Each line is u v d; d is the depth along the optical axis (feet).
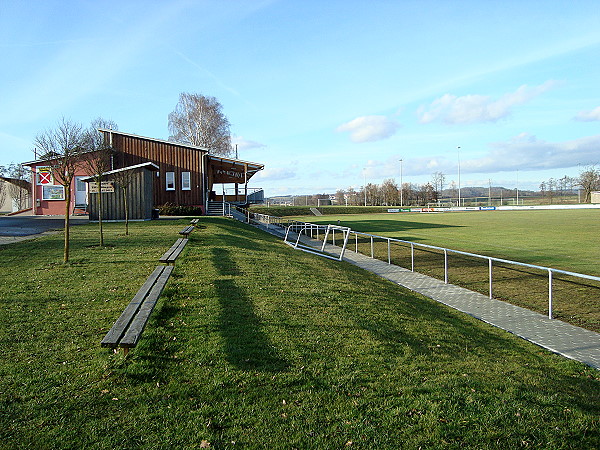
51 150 44.70
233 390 13.46
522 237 80.89
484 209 252.42
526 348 20.54
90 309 20.54
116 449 10.50
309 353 16.43
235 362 15.29
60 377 13.83
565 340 21.95
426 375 15.44
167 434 11.18
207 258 34.42
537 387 15.17
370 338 18.79
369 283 34.17
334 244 67.41
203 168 110.83
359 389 13.96
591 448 11.37
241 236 58.59
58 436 10.90
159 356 15.60
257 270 31.14
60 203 101.86
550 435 11.79
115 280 26.25
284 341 17.35
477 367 16.79
